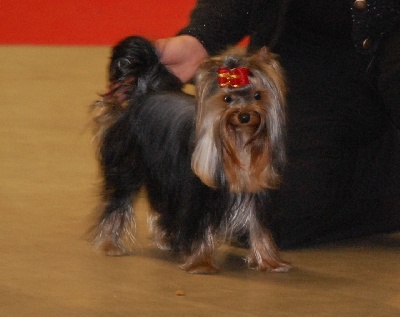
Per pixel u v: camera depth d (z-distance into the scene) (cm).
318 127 759
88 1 1911
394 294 637
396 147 783
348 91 765
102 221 725
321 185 746
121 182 716
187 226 670
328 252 741
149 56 705
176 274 670
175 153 671
